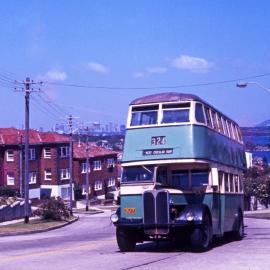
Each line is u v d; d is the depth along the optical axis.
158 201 18.34
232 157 24.81
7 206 52.75
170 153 19.06
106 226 48.84
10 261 16.62
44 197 89.06
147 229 18.48
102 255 18.05
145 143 19.39
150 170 19.09
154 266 14.76
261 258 16.58
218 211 20.77
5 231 37.78
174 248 20.55
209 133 20.16
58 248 21.78
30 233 39.53
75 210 84.25
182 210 18.88
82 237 31.83
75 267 14.73
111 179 113.88
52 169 95.44
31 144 91.81
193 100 19.44
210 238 19.36
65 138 98.75
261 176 96.12
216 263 15.41
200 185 19.52
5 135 90.38
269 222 43.84
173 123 19.28
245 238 26.17
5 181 88.81
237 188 25.77
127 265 15.01
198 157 19.00
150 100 19.77
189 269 14.12
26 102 48.06
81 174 104.19
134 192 18.92
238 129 27.89
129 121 19.86
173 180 19.70
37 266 15.18
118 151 123.69
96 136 143.12
